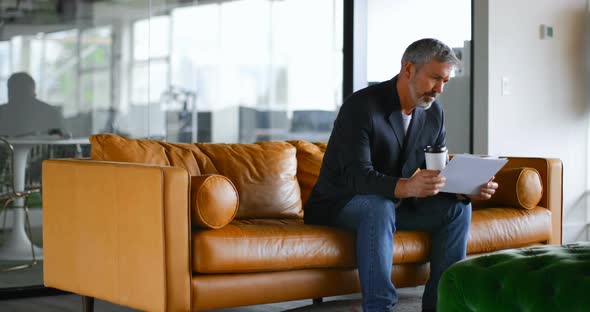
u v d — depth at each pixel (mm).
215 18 4656
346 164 3049
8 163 4039
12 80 4043
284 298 2949
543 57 5652
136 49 4414
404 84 3100
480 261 2385
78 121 4227
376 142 3096
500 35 5383
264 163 3531
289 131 4867
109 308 3584
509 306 2197
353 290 3127
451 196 3152
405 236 3162
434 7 5312
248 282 2855
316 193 3211
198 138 4621
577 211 5969
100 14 4289
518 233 3584
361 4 4879
